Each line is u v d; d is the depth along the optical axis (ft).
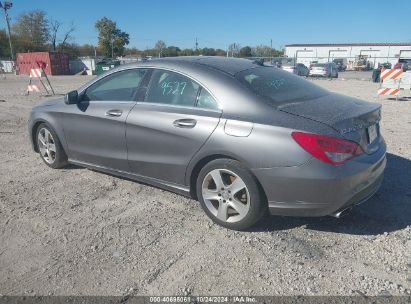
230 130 11.65
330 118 11.10
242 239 11.80
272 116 11.36
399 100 48.32
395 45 214.90
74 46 274.16
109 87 15.46
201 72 13.00
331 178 10.57
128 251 11.27
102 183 16.44
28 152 21.34
